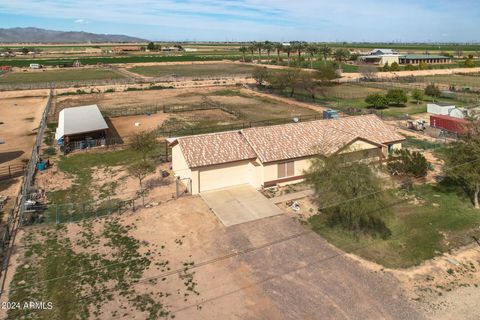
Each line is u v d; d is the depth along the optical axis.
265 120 59.97
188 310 18.53
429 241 24.47
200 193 32.28
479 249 23.62
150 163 40.09
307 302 19.02
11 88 94.25
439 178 34.59
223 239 24.95
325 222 26.91
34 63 170.12
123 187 34.00
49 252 23.62
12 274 21.42
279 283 20.45
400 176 34.66
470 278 20.92
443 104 63.75
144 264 22.30
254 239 24.89
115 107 72.50
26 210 28.86
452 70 129.75
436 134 49.62
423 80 105.94
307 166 34.53
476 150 29.19
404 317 18.06
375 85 97.00
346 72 128.50
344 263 22.16
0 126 59.06
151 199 31.27
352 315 18.17
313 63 150.62
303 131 36.75
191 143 33.50
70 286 20.38
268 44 195.50
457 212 28.41
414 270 21.55
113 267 22.02
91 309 18.64
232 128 54.91
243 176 34.03
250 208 29.36
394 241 24.53
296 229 26.09
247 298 19.34
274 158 32.66
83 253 23.48
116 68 156.50
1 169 39.22
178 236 25.42
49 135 53.16
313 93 81.19
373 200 24.31
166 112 67.81
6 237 25.12
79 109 57.09
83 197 31.98
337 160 27.06
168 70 147.00
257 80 98.88
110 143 48.72
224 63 179.88
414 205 29.56
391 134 38.62
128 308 18.69
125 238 25.25
